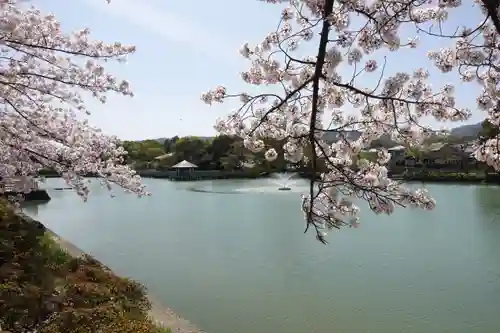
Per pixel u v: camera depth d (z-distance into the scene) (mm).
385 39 4047
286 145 4555
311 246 19188
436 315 11133
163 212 32594
